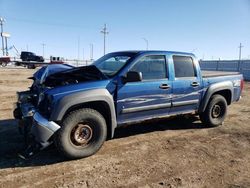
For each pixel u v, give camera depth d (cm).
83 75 547
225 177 445
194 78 653
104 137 515
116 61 578
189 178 438
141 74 518
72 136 484
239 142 615
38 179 423
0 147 540
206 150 561
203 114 706
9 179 421
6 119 753
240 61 3127
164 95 594
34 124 459
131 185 412
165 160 504
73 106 481
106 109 521
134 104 552
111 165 477
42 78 552
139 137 628
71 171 451
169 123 750
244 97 1328
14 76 2211
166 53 609
